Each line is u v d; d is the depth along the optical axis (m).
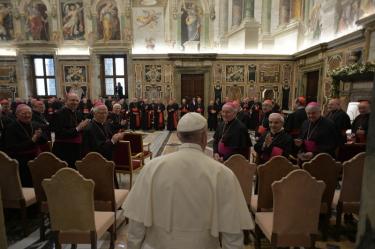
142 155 5.99
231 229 1.38
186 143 1.50
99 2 14.69
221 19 14.91
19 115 4.18
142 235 1.47
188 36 15.07
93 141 4.19
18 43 14.79
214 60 14.84
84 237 2.62
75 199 2.51
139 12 14.87
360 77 7.69
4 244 1.47
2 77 15.15
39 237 3.44
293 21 14.21
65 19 14.92
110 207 3.28
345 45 9.92
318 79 12.06
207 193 1.38
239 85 15.00
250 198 3.36
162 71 15.04
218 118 13.54
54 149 4.67
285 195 2.45
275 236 2.56
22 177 4.16
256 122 12.89
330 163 3.14
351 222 3.84
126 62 15.41
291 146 3.86
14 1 14.60
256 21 14.56
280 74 14.88
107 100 13.45
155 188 1.42
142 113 13.38
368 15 8.67
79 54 15.04
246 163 3.28
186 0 14.80
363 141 5.24
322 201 3.27
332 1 10.91
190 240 1.37
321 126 4.17
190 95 15.39
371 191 0.90
